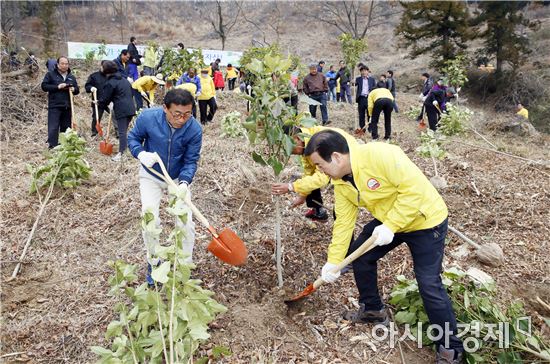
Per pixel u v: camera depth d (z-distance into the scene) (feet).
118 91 23.36
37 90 32.81
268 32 131.75
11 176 20.39
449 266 13.60
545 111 64.95
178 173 12.51
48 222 16.15
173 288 8.57
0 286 12.75
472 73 77.05
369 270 10.82
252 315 11.34
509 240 15.20
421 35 77.00
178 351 8.66
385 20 123.13
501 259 13.73
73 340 10.85
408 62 94.89
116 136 28.37
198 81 32.60
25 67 35.88
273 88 11.18
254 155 11.72
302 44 121.39
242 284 12.71
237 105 43.70
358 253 9.82
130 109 23.75
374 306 11.25
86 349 10.60
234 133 26.35
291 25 134.31
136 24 144.36
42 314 11.73
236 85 69.62
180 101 10.78
